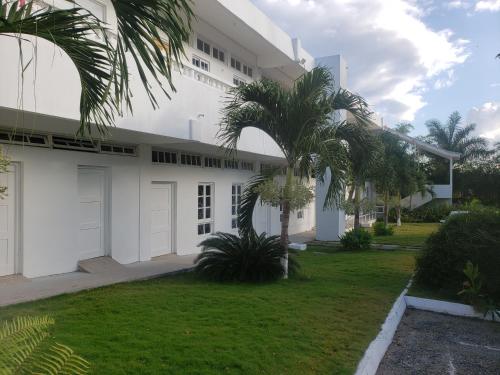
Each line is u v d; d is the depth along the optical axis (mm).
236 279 8859
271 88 8938
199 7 11734
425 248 9258
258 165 17422
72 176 9055
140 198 11016
